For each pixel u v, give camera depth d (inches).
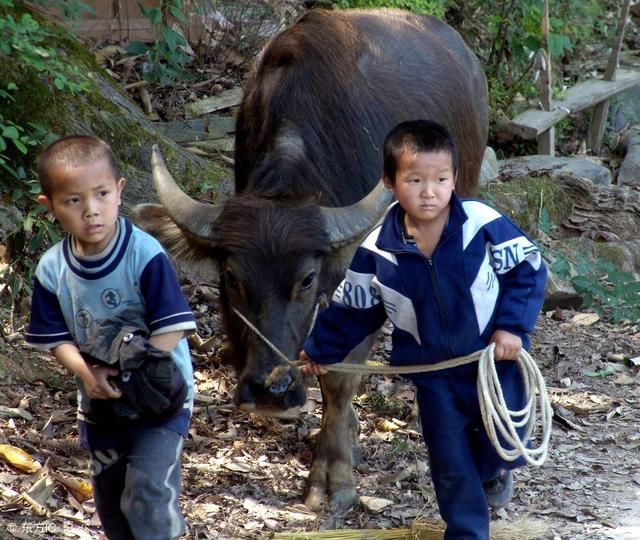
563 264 632.4
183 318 255.6
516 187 698.8
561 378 507.8
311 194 357.4
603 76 958.4
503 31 858.1
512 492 343.9
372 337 373.4
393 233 287.3
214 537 332.5
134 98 649.0
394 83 414.6
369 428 440.5
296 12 751.1
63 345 260.4
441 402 292.5
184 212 342.3
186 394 268.7
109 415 265.6
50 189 246.4
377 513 360.8
